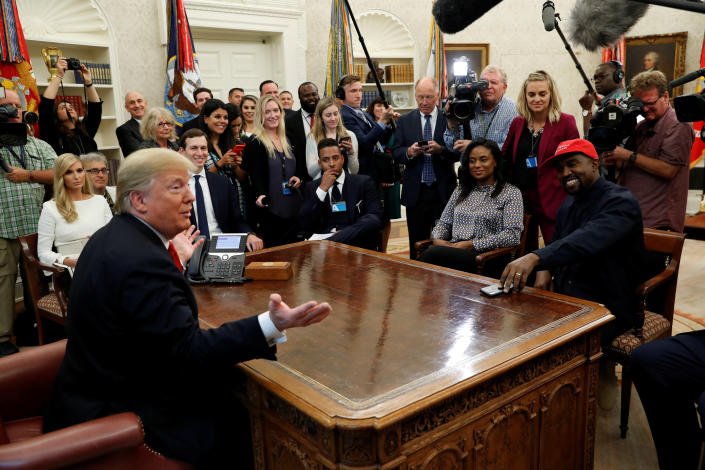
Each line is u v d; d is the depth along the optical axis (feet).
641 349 7.20
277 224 13.06
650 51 24.93
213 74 21.45
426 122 13.94
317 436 4.61
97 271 4.90
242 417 6.05
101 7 18.48
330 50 21.01
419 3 24.06
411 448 4.57
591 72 26.55
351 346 5.67
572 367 6.00
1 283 11.83
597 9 4.70
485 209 10.97
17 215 11.96
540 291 7.16
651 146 10.51
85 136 14.43
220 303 7.28
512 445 5.57
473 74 12.07
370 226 11.78
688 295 14.08
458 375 4.91
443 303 6.87
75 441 4.33
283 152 13.16
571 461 6.40
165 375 5.21
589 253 7.34
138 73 19.61
